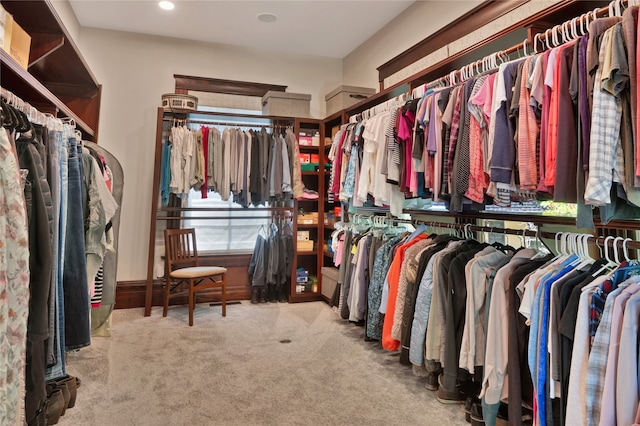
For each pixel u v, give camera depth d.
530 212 2.21
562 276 1.49
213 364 2.43
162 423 1.77
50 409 1.73
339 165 3.31
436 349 1.98
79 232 1.81
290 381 2.22
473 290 1.82
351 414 1.88
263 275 3.98
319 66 4.61
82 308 1.80
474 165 1.79
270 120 4.17
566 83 1.38
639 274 1.42
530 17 1.80
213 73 4.20
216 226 4.18
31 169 1.37
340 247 3.41
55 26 2.38
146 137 3.96
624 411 1.20
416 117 2.15
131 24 3.77
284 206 4.37
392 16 3.61
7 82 1.81
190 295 3.26
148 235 3.93
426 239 2.46
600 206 1.34
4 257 1.15
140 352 2.61
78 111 3.73
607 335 1.27
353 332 3.10
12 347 1.20
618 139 1.24
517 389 1.60
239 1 3.34
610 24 1.31
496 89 1.66
